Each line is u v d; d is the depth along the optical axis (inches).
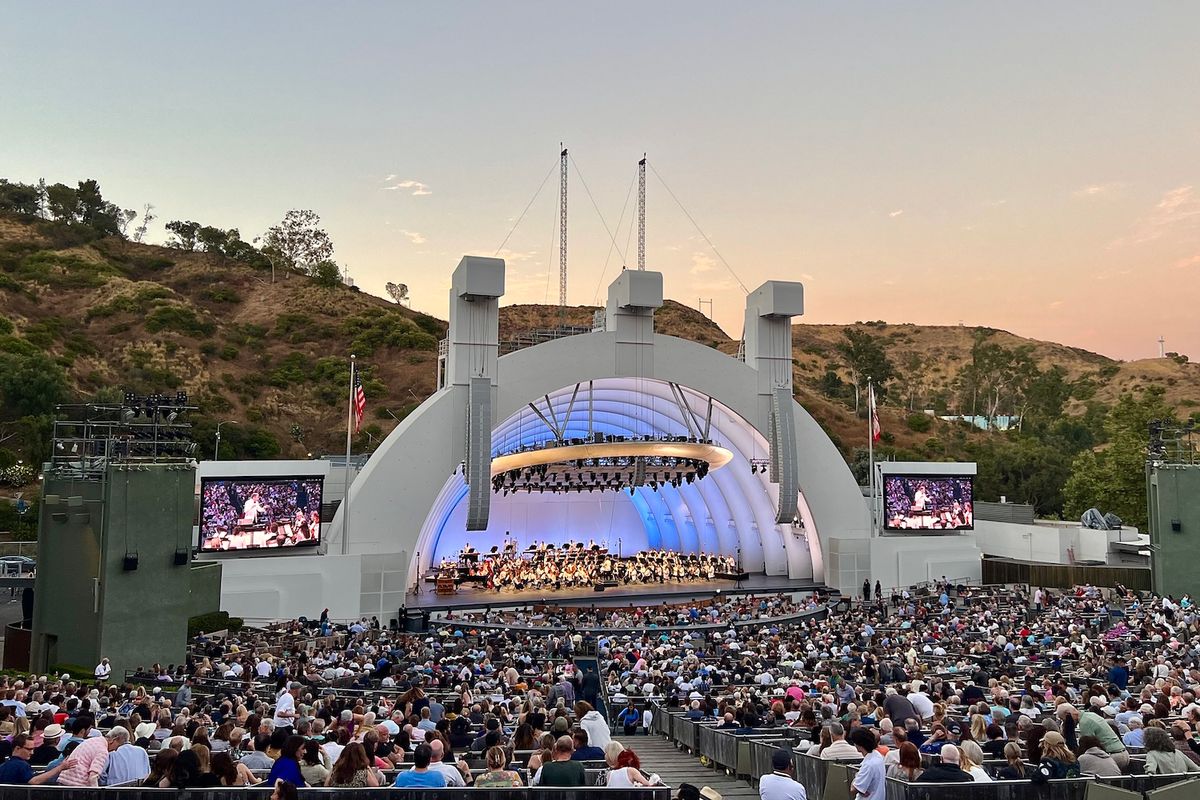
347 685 884.6
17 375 3235.7
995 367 6589.6
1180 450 1855.3
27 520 2325.3
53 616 1099.9
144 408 1133.7
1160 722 440.5
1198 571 1706.4
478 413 1712.6
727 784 572.4
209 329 5319.9
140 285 5511.8
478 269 1747.0
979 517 2534.5
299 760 410.6
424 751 382.6
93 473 1084.5
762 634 1320.1
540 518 2411.4
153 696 733.9
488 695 799.1
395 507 1713.8
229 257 6939.0
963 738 508.1
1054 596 1715.1
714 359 1958.7
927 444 5502.0
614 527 2493.8
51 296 5226.4
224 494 1535.4
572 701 806.5
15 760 379.2
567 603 1825.8
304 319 5851.4
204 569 1321.4
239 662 959.6
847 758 445.4
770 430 1957.4
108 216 6870.1
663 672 979.9
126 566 1067.9
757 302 2009.1
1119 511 2650.1
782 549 2222.0
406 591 1747.0
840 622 1465.3
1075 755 454.9
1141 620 1267.2
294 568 1578.5
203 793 350.3
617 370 1889.8
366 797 357.1
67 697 652.7
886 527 2030.0
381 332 5703.7
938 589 1898.4
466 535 2336.4
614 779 373.7
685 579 2118.6
